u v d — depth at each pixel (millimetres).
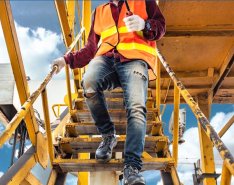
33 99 2131
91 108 2402
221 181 1729
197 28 4020
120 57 2324
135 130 2064
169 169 2564
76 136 3316
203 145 4406
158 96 3689
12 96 4566
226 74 4723
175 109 3039
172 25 3984
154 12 2459
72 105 4199
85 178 4984
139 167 2025
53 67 2572
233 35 4016
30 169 2605
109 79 2393
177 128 3049
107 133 2439
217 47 4367
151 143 2855
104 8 2641
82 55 2656
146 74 2324
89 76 2340
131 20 2260
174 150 3043
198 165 4398
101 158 2361
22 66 2355
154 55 2518
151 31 2322
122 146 2852
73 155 3078
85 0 5699
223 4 3604
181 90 2166
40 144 2830
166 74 4906
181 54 4523
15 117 1865
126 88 2230
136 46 2377
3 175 2281
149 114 3613
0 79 4715
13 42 2168
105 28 2543
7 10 2002
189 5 3611
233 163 1268
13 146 3572
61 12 4184
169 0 3494
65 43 4625
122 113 3482
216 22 3955
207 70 4887
